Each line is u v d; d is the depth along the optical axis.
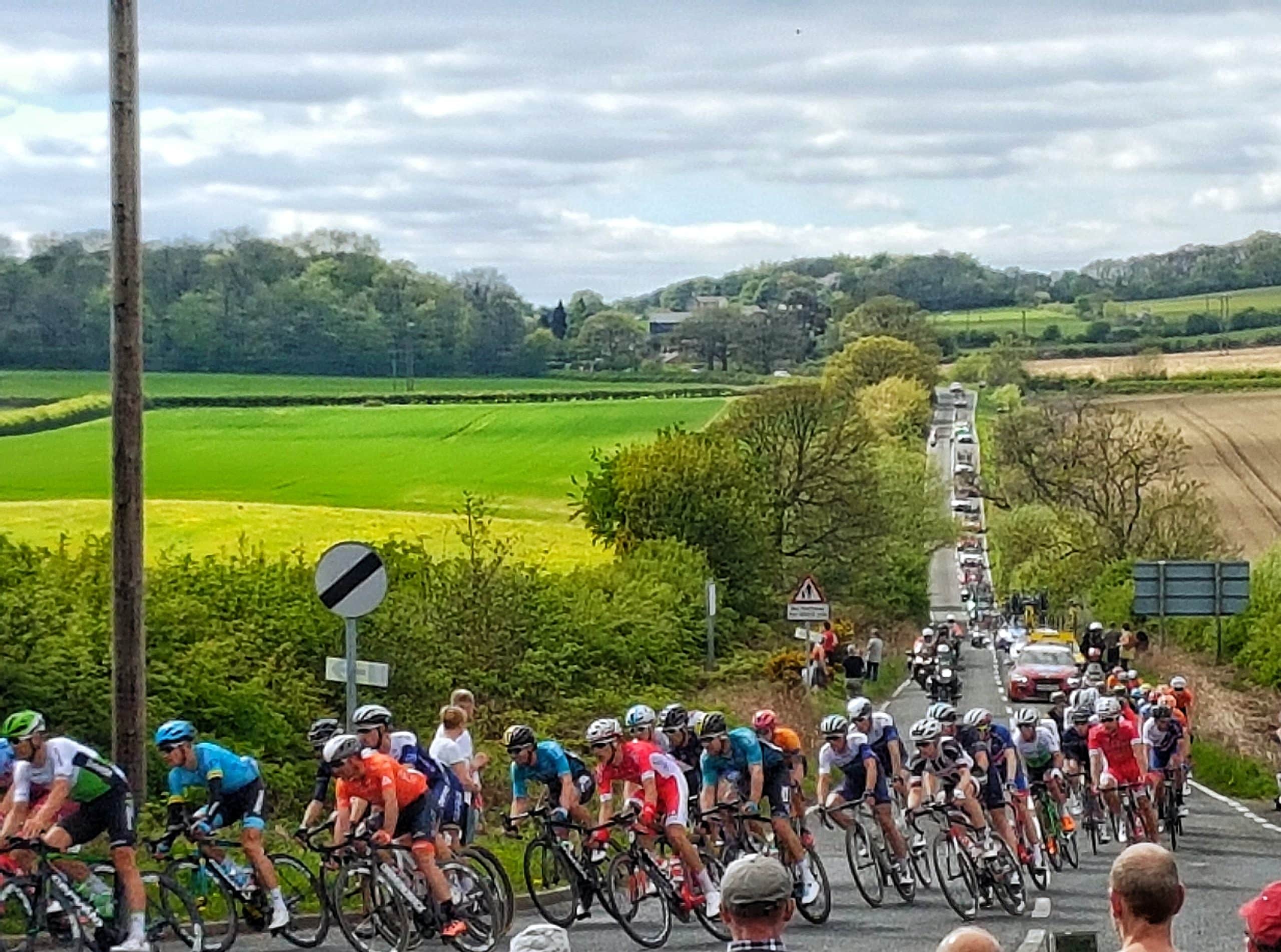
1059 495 80.19
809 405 61.91
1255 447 95.25
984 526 106.25
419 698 27.38
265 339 90.44
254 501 62.22
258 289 92.31
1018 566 81.56
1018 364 141.75
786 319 146.38
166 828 13.51
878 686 51.09
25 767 11.58
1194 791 30.80
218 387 87.50
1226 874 19.38
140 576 14.13
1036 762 19.67
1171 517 69.94
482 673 28.81
